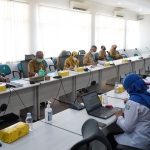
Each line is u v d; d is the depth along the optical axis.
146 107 1.61
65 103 4.32
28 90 3.20
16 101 3.03
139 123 1.64
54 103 4.33
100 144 0.84
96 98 2.15
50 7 6.25
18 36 5.52
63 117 1.90
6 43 5.26
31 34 5.87
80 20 7.35
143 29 10.34
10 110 2.96
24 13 5.61
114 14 8.86
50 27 6.32
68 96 4.24
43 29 6.15
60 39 6.67
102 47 6.97
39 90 3.38
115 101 2.40
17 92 3.02
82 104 2.17
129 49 10.06
